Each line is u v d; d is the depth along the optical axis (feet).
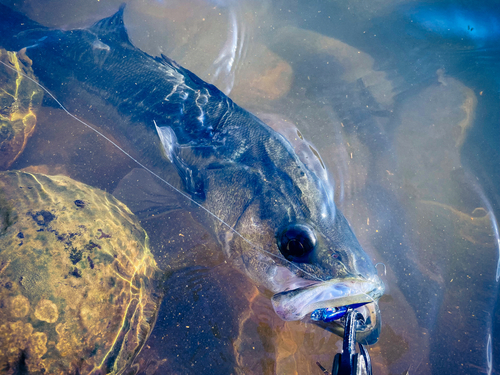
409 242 0.86
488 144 1.00
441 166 0.97
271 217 0.76
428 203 0.91
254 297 0.75
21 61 1.05
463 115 1.05
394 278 0.81
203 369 0.67
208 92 0.90
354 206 0.90
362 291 0.67
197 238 0.82
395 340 0.74
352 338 0.61
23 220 0.61
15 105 0.97
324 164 0.95
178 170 0.88
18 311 0.55
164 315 0.71
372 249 0.84
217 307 0.73
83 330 0.58
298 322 0.73
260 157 0.81
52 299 0.57
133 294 0.66
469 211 0.90
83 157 0.96
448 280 0.81
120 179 0.92
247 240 0.77
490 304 0.79
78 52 1.04
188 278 0.76
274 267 0.74
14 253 0.58
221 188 0.82
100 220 0.67
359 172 0.95
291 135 0.99
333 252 0.70
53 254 0.59
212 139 0.86
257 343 0.70
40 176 0.71
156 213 0.85
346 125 1.02
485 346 0.74
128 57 1.00
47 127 1.00
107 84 0.99
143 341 0.67
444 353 0.74
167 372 0.65
